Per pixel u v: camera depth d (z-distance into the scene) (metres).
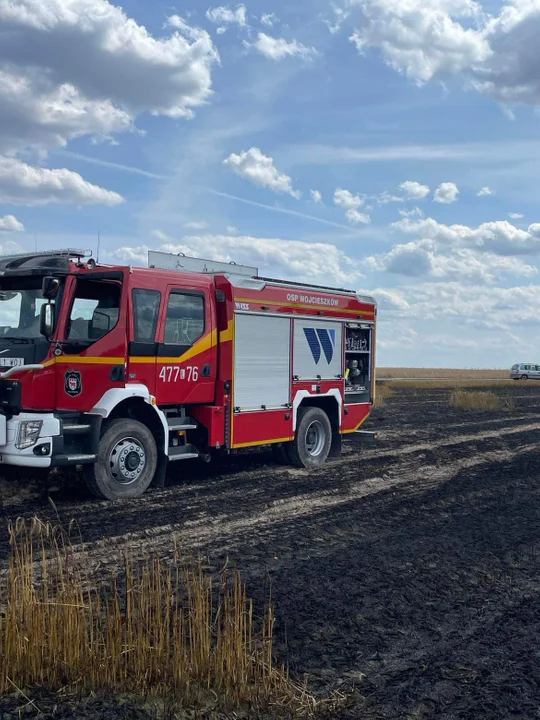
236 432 10.05
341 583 5.75
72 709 3.41
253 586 5.59
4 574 5.53
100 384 8.48
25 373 7.97
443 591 5.68
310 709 3.60
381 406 24.42
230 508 8.41
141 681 3.61
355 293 12.85
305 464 11.52
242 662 3.68
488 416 21.44
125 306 8.66
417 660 4.35
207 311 9.78
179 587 5.39
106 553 6.35
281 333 10.91
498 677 4.13
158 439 9.28
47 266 8.41
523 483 10.81
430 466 12.10
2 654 3.66
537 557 6.76
